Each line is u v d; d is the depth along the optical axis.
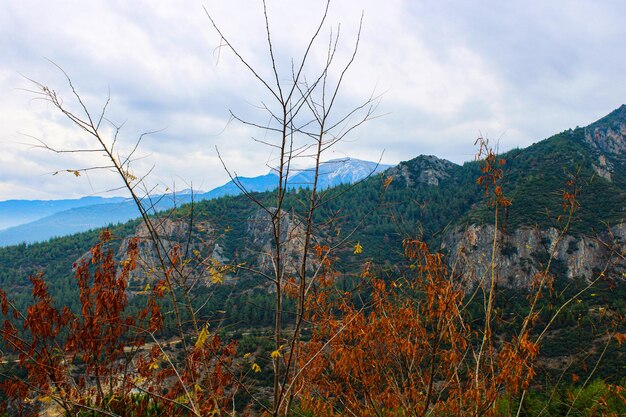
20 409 5.27
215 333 4.89
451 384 6.23
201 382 4.88
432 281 5.94
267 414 4.84
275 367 4.23
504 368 5.66
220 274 4.44
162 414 5.72
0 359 5.43
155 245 4.32
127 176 4.18
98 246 5.81
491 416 5.91
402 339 6.13
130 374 5.79
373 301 6.08
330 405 6.36
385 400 6.30
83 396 5.62
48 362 5.50
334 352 6.25
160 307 5.24
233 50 3.68
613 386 6.38
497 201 6.55
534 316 5.90
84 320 5.63
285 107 3.78
